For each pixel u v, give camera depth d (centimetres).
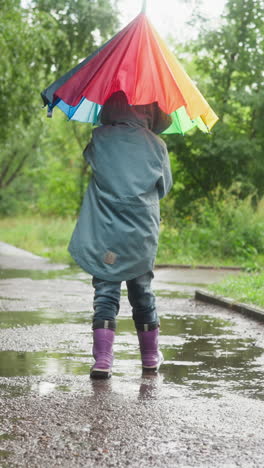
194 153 2992
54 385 641
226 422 529
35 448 462
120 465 432
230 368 733
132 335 930
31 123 3328
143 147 693
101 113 718
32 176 6919
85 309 1221
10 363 737
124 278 688
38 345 846
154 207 699
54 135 5912
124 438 486
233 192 3016
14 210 7850
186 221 2977
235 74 3416
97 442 476
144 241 689
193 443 477
